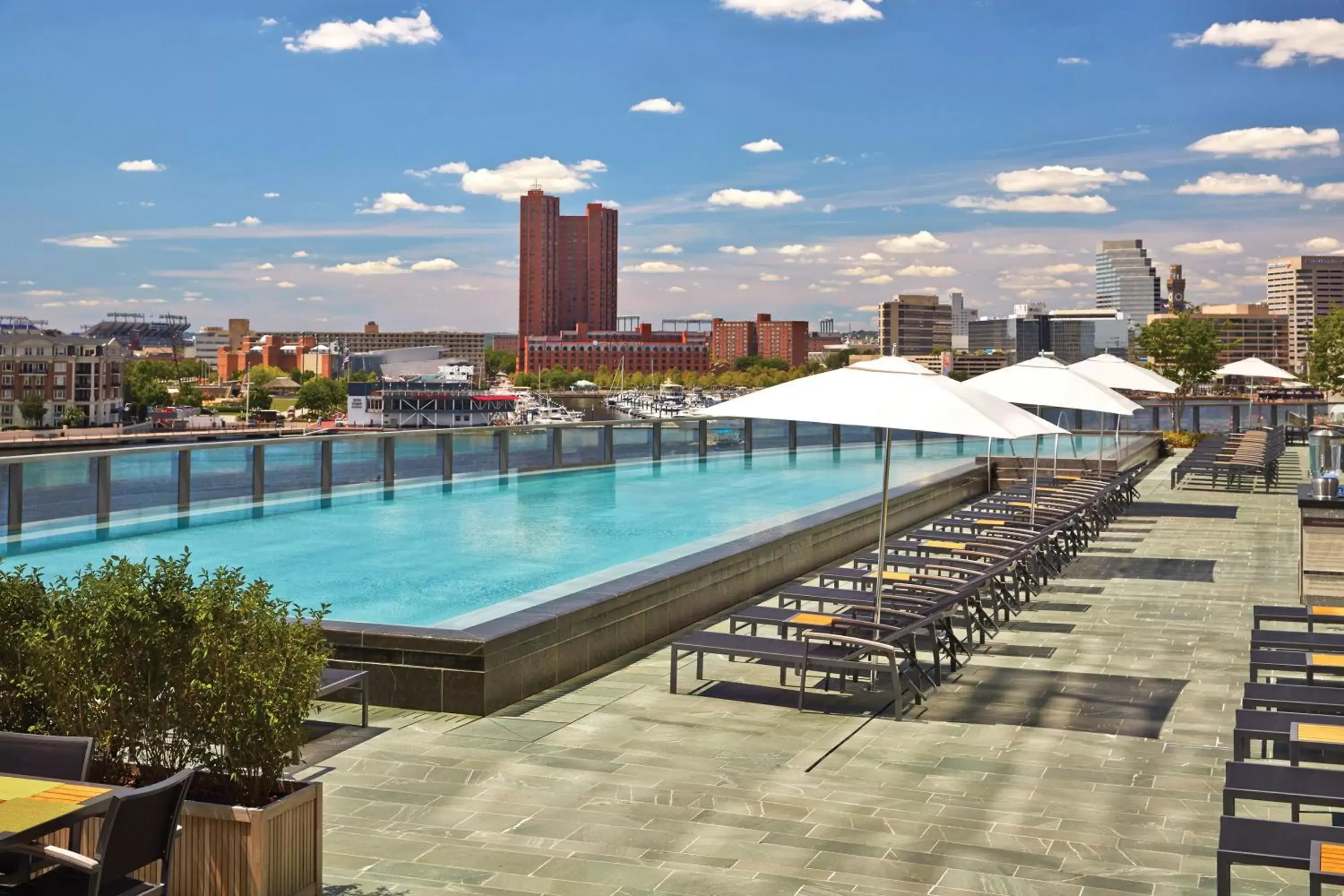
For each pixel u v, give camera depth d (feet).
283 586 35.83
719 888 15.66
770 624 27.86
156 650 14.34
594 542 45.42
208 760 14.38
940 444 87.81
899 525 54.85
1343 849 13.12
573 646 27.84
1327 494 37.14
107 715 14.51
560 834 17.63
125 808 11.40
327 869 16.16
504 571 38.63
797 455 82.33
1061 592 39.88
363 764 20.98
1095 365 58.85
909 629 26.61
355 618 30.96
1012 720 24.35
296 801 14.24
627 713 24.64
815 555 44.01
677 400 524.52
